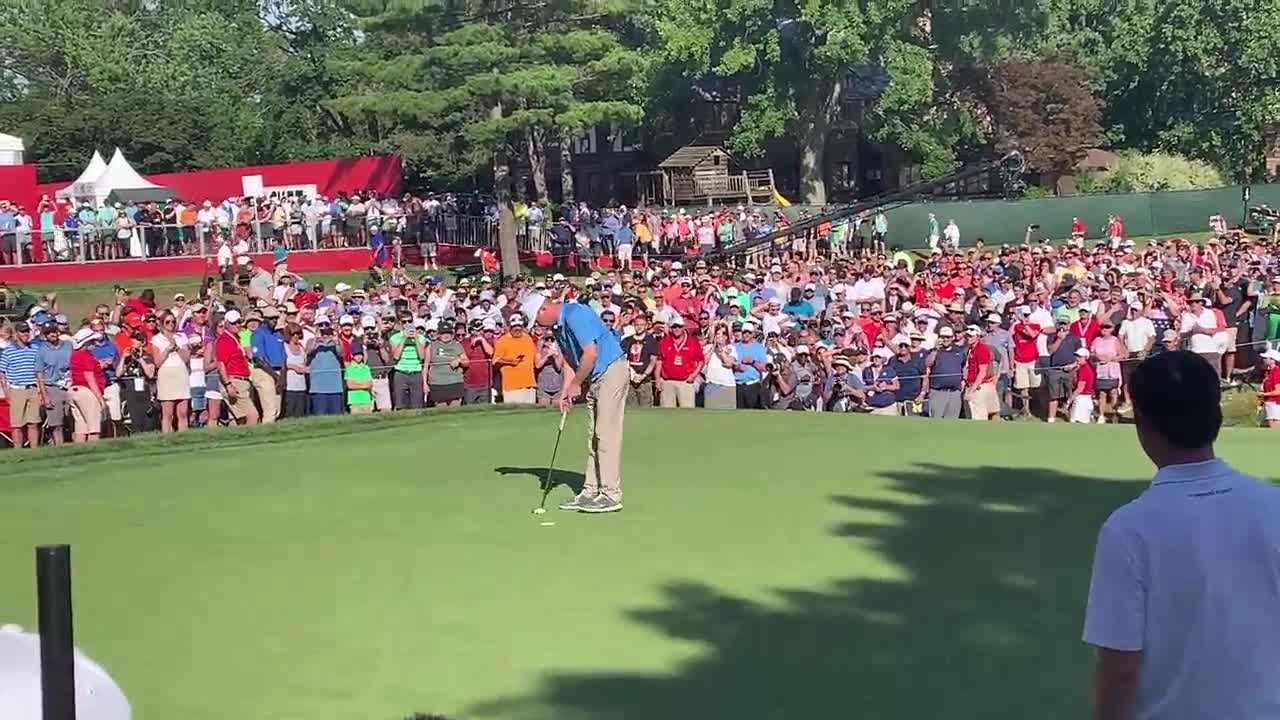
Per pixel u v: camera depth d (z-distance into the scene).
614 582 7.95
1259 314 22.86
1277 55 55.69
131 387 17.73
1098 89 59.28
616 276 27.19
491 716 5.86
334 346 18.36
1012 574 8.09
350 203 38.16
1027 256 30.20
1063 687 6.20
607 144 63.06
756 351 19.02
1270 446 12.76
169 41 66.56
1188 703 3.11
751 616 7.28
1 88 63.47
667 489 10.67
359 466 11.95
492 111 38.66
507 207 37.66
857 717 5.85
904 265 32.19
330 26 71.88
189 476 11.52
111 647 6.81
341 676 6.37
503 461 12.14
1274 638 3.11
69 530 9.44
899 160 58.66
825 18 49.03
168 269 34.53
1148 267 28.73
